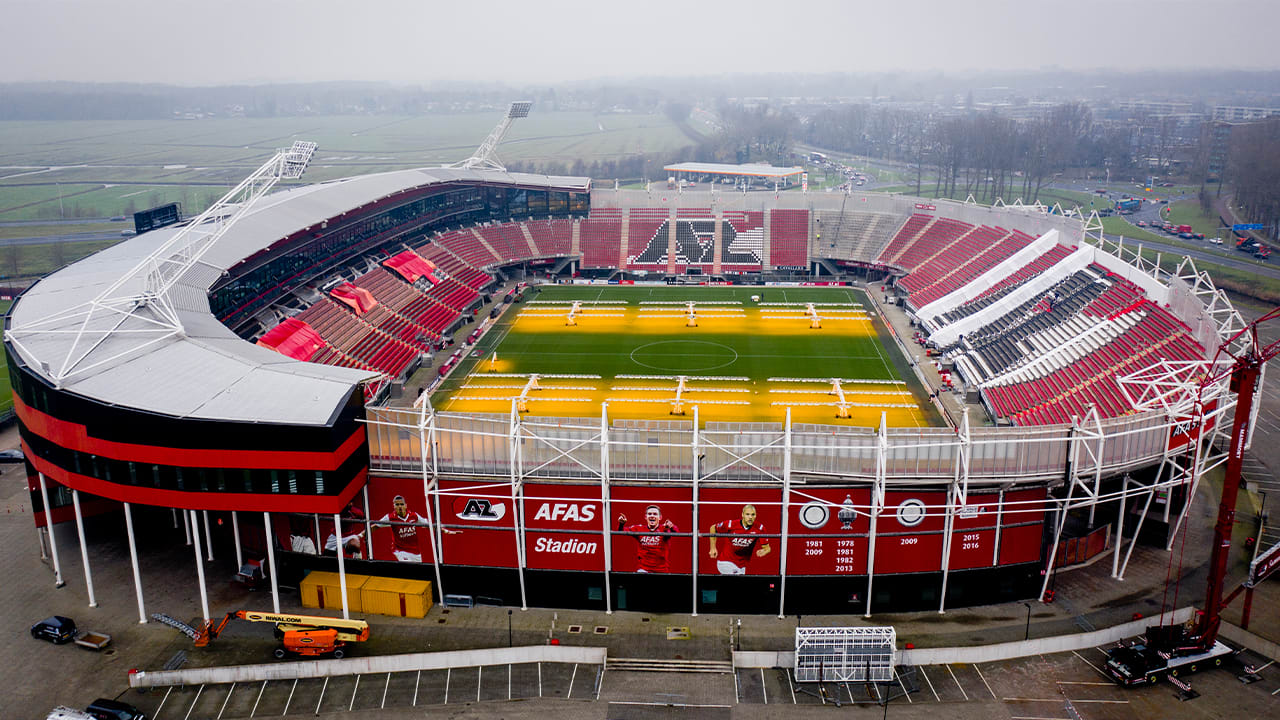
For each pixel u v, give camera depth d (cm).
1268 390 13538
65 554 9031
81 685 7062
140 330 9200
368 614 7988
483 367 14200
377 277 16288
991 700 6825
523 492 7800
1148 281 12581
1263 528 9269
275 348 12506
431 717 6700
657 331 16138
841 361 14450
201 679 7119
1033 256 16050
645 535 7781
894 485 7575
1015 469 7575
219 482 7488
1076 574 8462
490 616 7950
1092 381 11338
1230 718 6612
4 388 14212
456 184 19575
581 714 6712
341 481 7462
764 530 7700
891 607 7906
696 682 7062
